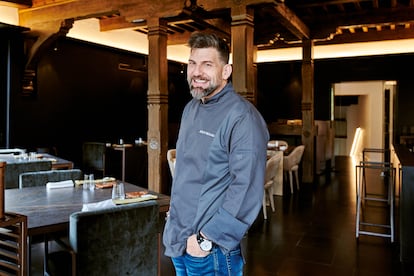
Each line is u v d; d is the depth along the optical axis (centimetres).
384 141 1148
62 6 586
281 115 1056
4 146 638
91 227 191
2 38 620
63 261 225
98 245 194
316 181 770
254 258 350
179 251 154
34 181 326
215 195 148
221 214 139
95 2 553
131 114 881
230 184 144
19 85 643
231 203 138
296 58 1020
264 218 486
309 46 731
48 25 604
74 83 740
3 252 185
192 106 165
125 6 525
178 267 162
